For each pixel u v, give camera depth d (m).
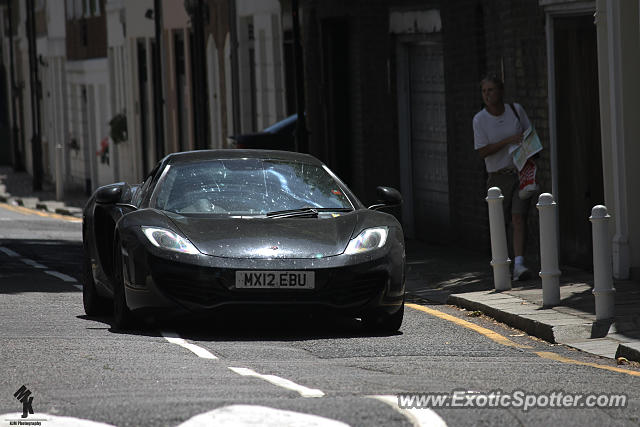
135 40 113.00
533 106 44.91
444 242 56.69
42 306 36.69
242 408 19.05
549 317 31.62
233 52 81.75
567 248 43.25
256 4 80.50
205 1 94.19
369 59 60.22
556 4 42.59
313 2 66.25
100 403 19.72
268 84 80.12
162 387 21.45
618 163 38.47
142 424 18.02
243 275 28.81
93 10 127.88
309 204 31.95
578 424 18.67
